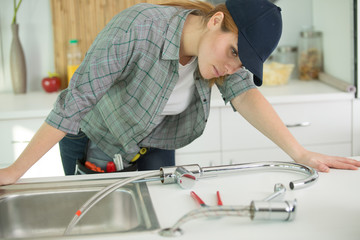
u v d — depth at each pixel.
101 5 2.87
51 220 1.23
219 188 1.19
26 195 1.20
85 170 1.67
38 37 2.94
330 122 2.68
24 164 1.27
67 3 2.86
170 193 1.16
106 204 1.22
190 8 1.49
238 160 2.63
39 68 2.98
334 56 2.88
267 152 2.64
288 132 1.49
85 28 2.89
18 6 2.81
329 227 0.96
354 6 2.60
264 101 1.57
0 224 1.19
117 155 1.66
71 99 1.30
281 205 0.96
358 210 1.04
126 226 1.21
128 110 1.53
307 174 1.27
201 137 2.58
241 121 2.59
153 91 1.47
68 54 2.86
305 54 3.02
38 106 2.53
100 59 1.31
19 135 2.49
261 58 1.28
